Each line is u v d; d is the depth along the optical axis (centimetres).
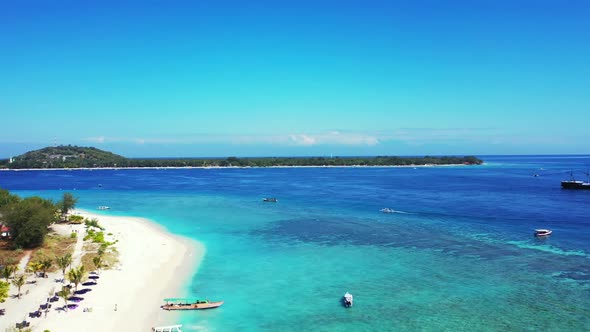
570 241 9319
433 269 7375
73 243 8556
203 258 8088
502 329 5106
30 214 8175
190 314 5491
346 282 6744
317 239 9712
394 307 5756
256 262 7844
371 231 10562
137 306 5650
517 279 6819
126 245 8838
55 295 5784
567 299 5972
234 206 15188
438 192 19075
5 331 4703
